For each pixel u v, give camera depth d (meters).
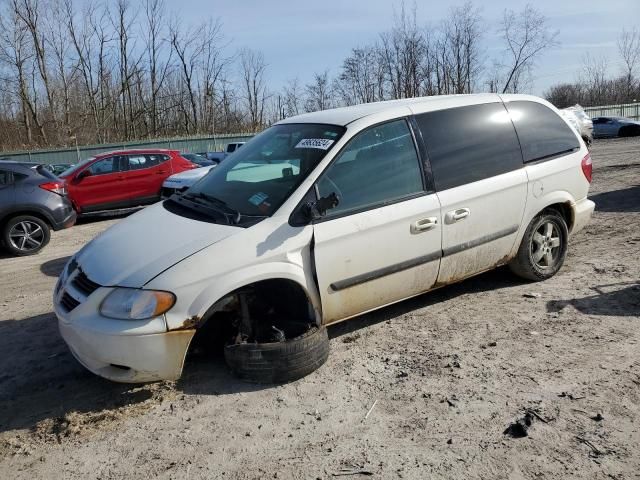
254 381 3.63
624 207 8.43
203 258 3.40
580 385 3.38
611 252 6.03
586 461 2.70
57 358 4.34
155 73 42.56
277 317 3.94
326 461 2.85
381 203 4.00
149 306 3.28
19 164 9.10
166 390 3.67
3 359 4.39
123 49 41.47
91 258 3.74
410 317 4.63
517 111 4.96
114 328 3.28
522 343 4.01
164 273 3.35
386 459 2.83
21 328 5.10
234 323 3.76
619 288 4.88
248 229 3.56
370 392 3.49
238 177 4.24
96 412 3.47
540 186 4.89
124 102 42.50
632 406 3.13
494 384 3.48
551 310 4.55
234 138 36.28
